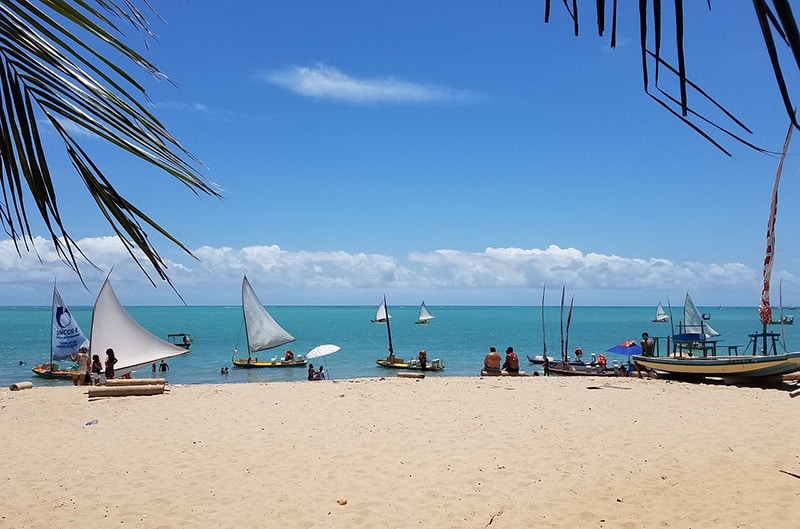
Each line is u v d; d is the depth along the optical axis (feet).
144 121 6.18
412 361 138.21
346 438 37.35
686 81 3.54
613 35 3.73
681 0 3.44
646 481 28.76
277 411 46.06
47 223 6.35
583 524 23.97
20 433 39.42
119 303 94.32
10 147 6.09
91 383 70.59
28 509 25.68
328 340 265.13
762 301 44.01
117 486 28.63
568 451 34.04
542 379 66.08
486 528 23.72
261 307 145.38
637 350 89.66
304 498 26.99
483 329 380.17
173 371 139.95
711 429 39.19
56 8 5.72
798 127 3.15
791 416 43.29
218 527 23.95
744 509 25.00
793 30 2.94
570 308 118.62
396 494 27.40
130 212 6.63
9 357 171.01
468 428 39.81
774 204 42.09
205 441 36.88
